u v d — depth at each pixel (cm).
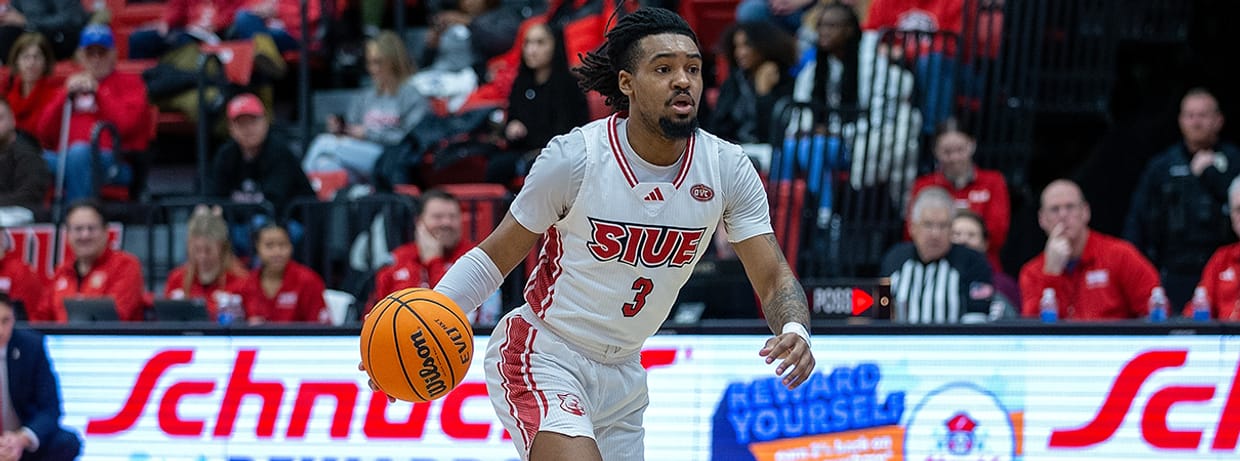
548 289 552
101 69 1399
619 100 546
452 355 525
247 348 899
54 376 901
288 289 1042
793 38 1249
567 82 1269
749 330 842
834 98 1216
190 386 904
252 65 1461
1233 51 1413
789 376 510
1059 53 1362
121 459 908
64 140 1355
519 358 557
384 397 877
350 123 1442
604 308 545
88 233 1061
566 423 530
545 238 558
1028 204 1326
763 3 1415
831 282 841
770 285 538
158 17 1688
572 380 551
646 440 848
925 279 941
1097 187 1398
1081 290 984
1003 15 1233
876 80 1245
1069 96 1308
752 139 1228
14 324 912
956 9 1277
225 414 898
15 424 894
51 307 1096
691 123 514
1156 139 1394
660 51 511
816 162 1143
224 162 1247
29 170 1269
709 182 531
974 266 941
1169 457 799
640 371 576
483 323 884
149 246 1150
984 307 930
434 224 1011
